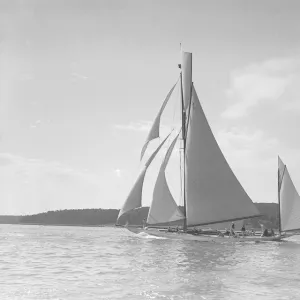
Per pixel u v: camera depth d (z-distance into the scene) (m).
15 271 29.38
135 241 61.38
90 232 115.19
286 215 63.41
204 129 60.44
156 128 62.47
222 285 24.00
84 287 22.95
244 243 59.03
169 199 61.12
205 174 60.50
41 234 95.00
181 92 63.62
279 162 64.44
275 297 21.02
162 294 21.30
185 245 54.88
